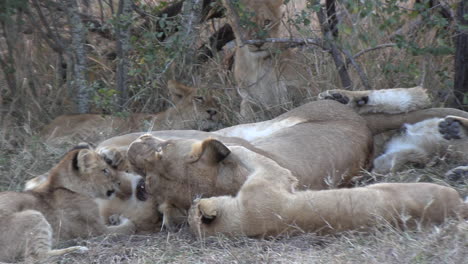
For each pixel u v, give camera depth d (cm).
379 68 1261
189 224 826
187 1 1247
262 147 957
